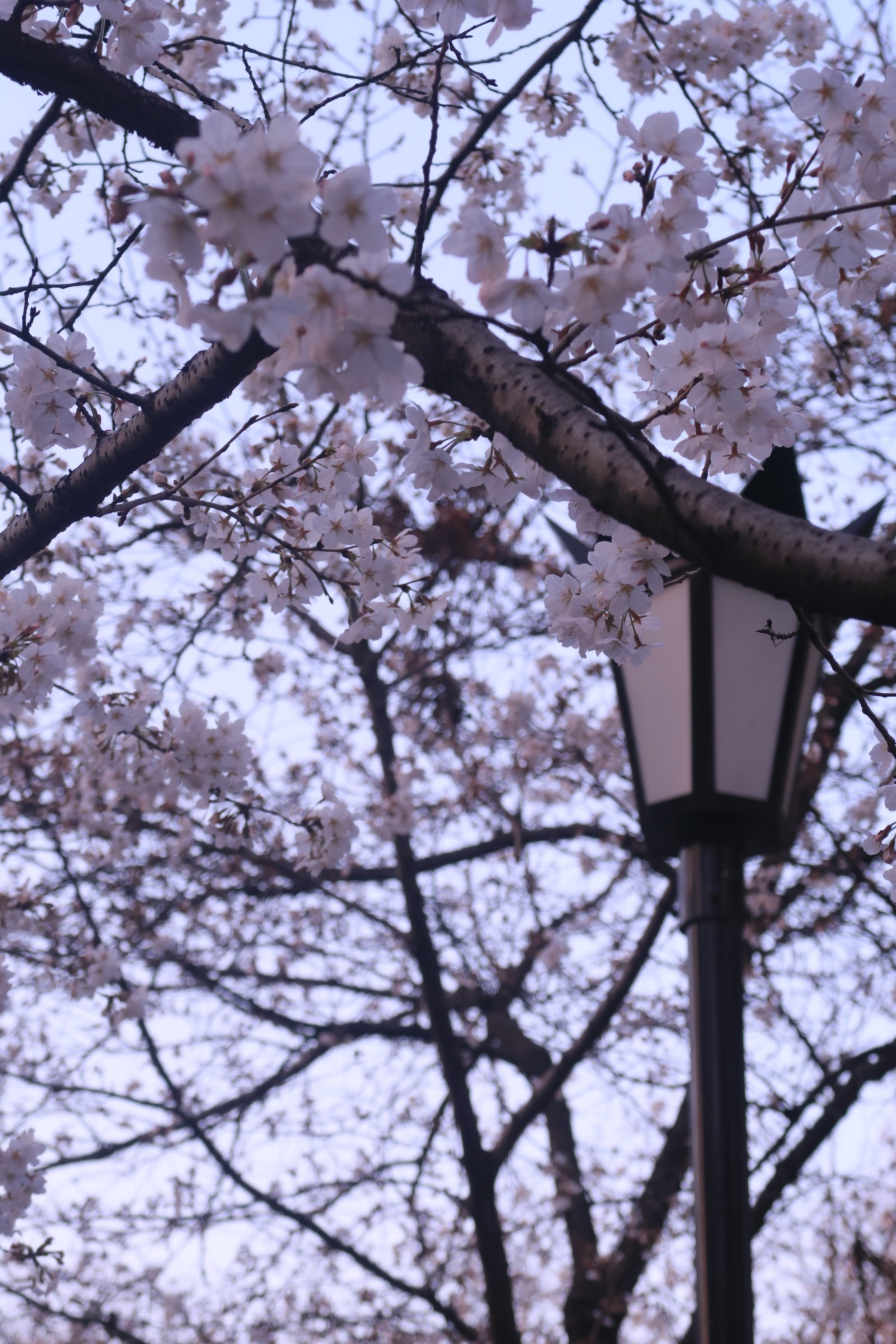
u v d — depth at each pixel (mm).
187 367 2260
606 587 2035
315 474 2701
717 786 2863
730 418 1959
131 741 3754
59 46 2303
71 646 3113
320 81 4883
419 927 6668
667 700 3004
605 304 1495
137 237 2607
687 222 1671
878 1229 7742
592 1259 6426
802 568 1316
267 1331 7457
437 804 7832
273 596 2912
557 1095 7594
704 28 3961
